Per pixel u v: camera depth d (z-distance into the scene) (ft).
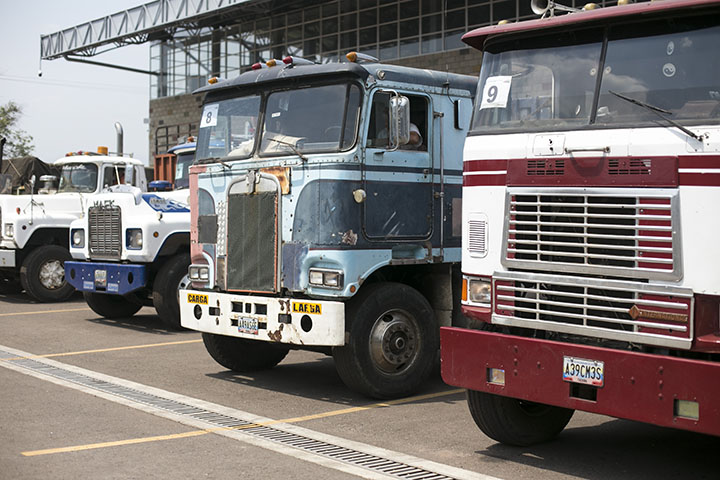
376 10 95.50
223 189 28.17
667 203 16.53
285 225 26.27
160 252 40.19
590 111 18.21
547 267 18.17
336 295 25.22
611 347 17.69
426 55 90.12
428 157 27.66
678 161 16.46
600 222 17.51
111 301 45.11
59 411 24.11
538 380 18.17
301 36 104.22
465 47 86.69
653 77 17.57
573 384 17.70
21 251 53.42
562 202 18.07
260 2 94.02
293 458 19.71
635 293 16.87
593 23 18.65
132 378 29.22
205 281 28.86
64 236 54.39
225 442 21.06
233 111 28.84
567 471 19.11
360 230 25.67
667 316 16.43
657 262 16.61
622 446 21.36
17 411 24.03
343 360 25.76
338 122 26.00
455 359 19.75
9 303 52.70
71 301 53.93
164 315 40.09
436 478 18.37
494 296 19.11
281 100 27.53
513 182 18.92
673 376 16.15
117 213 41.19
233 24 112.27
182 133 114.52
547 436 21.25
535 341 18.22
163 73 123.95
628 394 16.74
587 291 17.66
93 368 30.96
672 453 20.77
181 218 40.78
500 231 19.15
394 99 25.21
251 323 26.78
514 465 19.52
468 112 28.89
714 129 16.16
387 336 26.12
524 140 18.86
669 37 17.62
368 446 20.93
